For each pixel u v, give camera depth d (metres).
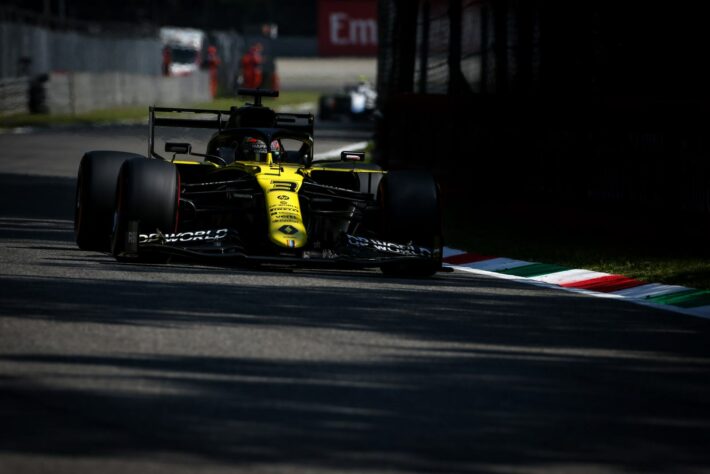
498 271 39.31
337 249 34.88
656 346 26.77
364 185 39.03
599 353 25.75
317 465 17.42
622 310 31.56
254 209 34.97
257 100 41.59
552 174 52.41
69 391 20.52
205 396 20.66
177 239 33.44
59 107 151.62
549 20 56.31
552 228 50.78
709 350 26.56
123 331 25.34
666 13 52.62
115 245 34.09
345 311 28.94
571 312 30.83
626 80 53.91
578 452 18.64
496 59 60.03
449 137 61.28
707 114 43.34
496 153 56.66
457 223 52.34
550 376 23.39
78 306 27.88
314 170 37.94
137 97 182.38
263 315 27.81
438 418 20.09
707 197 43.50
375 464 17.59
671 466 18.12
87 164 36.84
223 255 32.31
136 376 21.70
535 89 57.22
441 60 65.75
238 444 18.17
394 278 35.53
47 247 39.34
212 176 38.25
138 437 18.27
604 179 48.97
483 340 26.47
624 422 20.39
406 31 70.31
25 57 150.62
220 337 25.22
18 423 18.66
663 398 22.11
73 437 18.12
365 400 20.95
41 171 75.00
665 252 43.25
